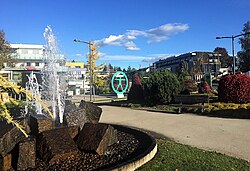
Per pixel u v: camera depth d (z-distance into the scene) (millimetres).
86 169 4688
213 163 5371
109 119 13367
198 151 6328
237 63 63938
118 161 5051
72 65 78562
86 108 7375
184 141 7973
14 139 5023
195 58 69500
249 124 10648
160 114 14508
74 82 54031
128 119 13141
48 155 4961
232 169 5125
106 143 5602
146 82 18641
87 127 5762
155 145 5945
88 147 5387
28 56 60750
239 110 13133
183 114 14195
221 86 15352
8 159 4871
